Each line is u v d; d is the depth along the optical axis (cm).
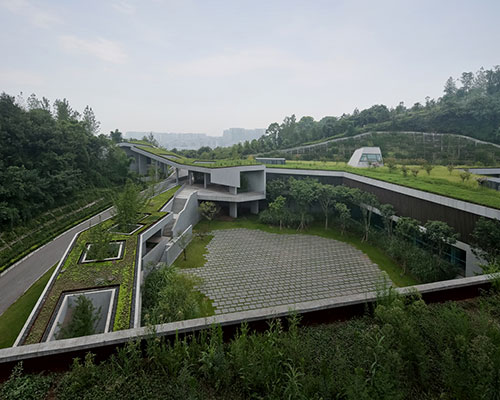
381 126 6450
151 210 2325
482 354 418
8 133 2694
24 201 2422
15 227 2239
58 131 3098
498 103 6031
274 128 7094
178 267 1958
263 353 465
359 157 3472
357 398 373
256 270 1920
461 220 1642
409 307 587
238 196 3097
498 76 8338
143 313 1145
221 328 528
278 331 538
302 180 2969
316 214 3091
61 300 1021
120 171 4062
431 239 1717
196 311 1151
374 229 2583
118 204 1852
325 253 2209
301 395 395
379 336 496
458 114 6044
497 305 620
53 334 855
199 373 472
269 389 425
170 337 525
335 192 2589
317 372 470
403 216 2134
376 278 1803
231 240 2512
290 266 1983
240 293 1625
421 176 2509
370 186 2531
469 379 401
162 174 5047
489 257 1382
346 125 6631
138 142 5897
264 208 3362
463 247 1638
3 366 472
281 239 2534
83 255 1392
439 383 452
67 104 4750
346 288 1684
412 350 465
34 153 2894
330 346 530
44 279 1625
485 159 4669
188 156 6981
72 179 3088
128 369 462
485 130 5662
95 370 457
